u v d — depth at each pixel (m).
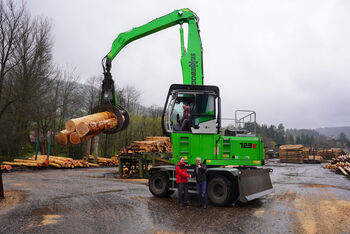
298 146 44.91
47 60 28.62
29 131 28.95
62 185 12.36
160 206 8.34
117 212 7.36
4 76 25.95
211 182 8.80
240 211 7.85
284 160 45.66
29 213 7.10
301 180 17.08
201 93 9.33
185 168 8.66
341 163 24.16
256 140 9.59
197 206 8.52
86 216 6.88
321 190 12.38
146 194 10.48
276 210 8.00
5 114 25.69
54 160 22.22
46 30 28.36
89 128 8.48
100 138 41.03
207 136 9.24
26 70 26.95
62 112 33.69
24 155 31.23
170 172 9.84
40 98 28.19
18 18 26.25
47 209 7.56
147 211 7.60
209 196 8.79
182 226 6.18
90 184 12.87
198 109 9.38
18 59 26.34
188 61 10.97
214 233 5.70
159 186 10.09
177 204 8.74
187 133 9.15
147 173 16.25
